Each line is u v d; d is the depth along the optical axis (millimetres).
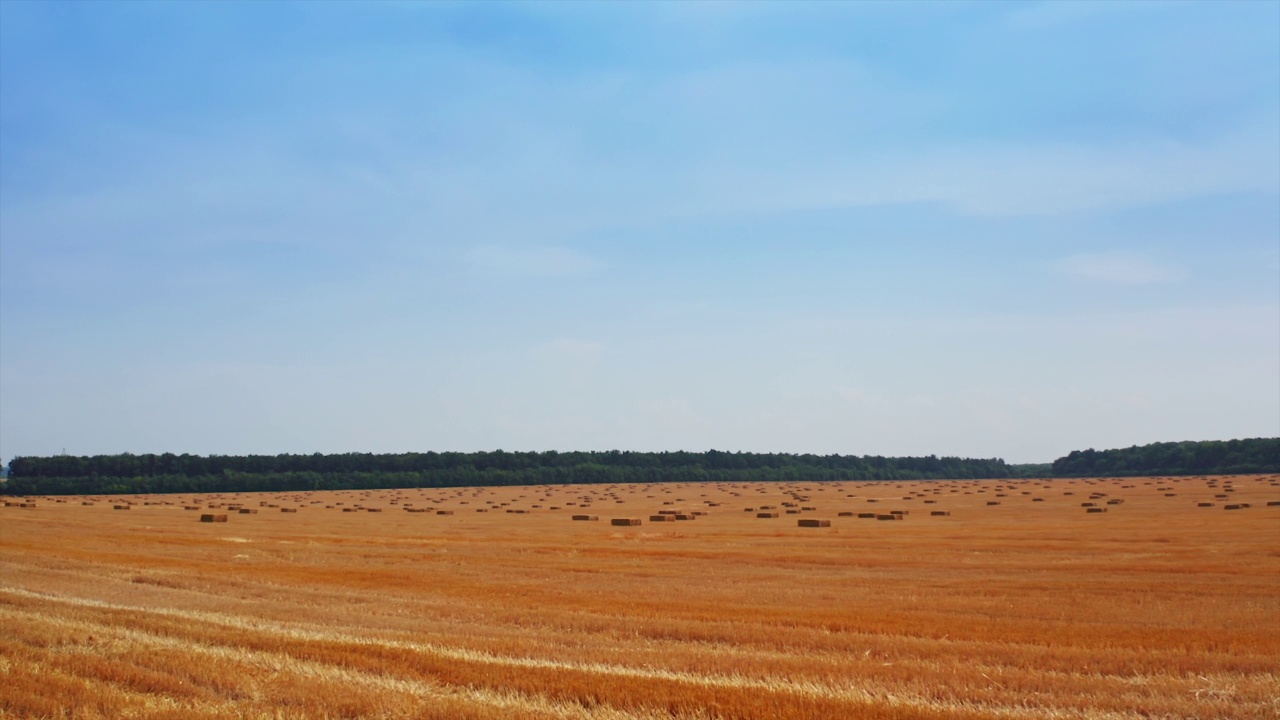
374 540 51531
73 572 32594
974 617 23781
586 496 125625
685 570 35812
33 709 14352
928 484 164625
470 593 28719
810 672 17141
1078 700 15234
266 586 29891
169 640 19953
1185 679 16797
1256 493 101250
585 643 20516
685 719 13961
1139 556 39375
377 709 14297
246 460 168500
